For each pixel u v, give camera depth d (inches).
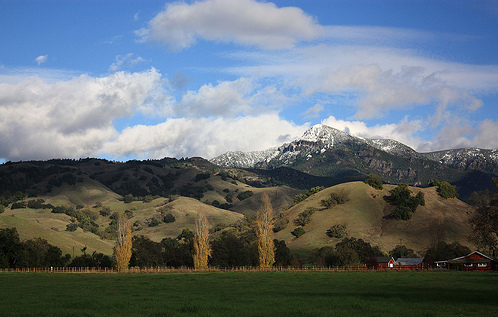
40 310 1754.4
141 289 2679.6
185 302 1989.4
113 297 2212.1
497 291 2527.1
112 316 1604.3
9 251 5241.1
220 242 5944.9
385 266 5654.5
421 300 2066.9
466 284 3065.9
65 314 1660.9
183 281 3348.9
